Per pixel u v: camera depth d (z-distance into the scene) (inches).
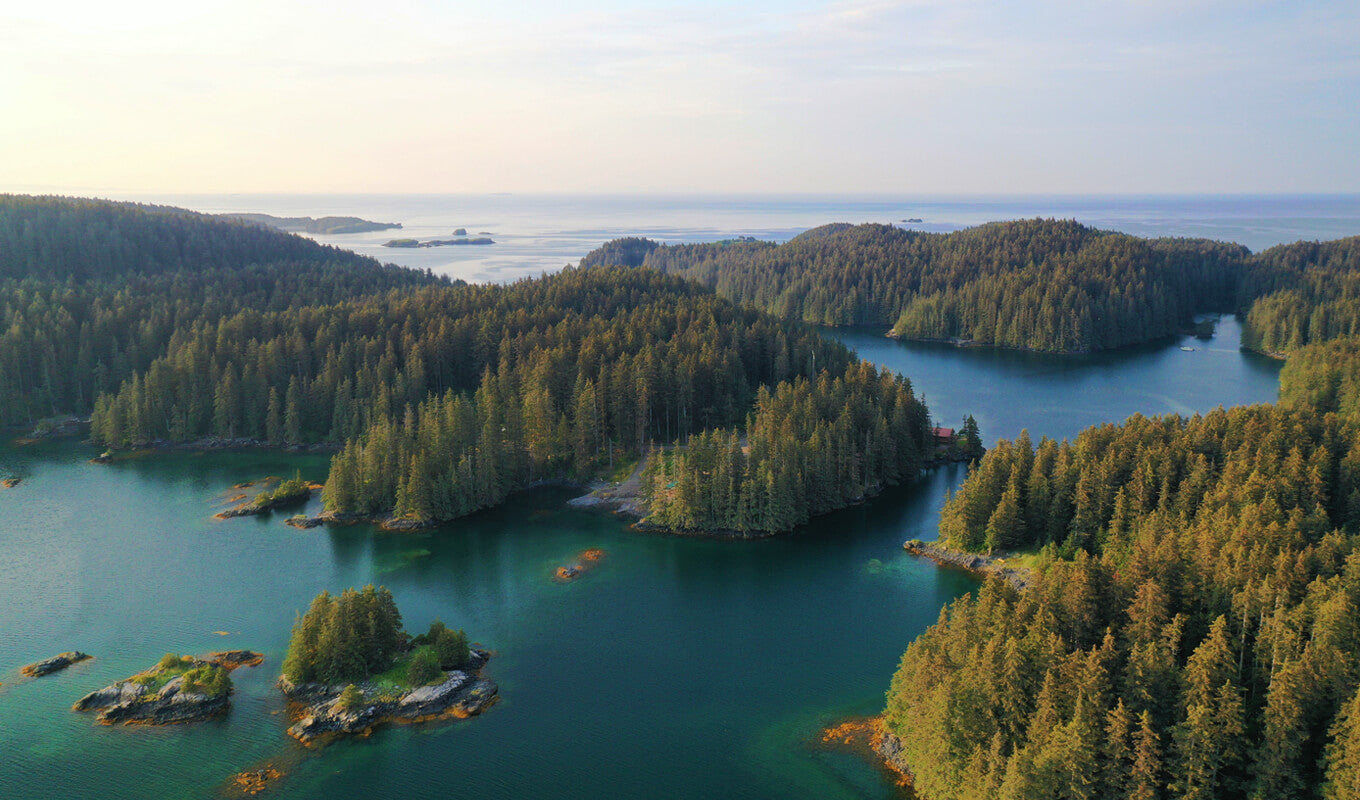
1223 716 2987.2
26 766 3678.6
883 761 3661.4
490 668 4512.8
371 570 5767.7
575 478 7534.5
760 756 3737.7
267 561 5900.6
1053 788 2940.5
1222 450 5836.6
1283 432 5861.2
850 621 5009.8
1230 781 3043.8
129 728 3932.1
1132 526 5206.7
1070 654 3368.6
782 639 4803.2
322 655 4192.9
